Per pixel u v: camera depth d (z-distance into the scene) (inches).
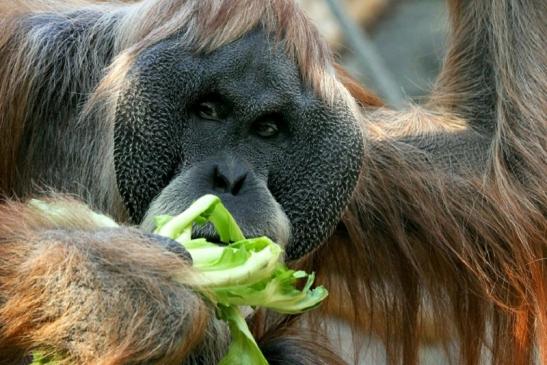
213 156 190.7
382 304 258.4
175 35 195.8
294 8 200.4
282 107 193.2
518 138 246.4
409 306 256.2
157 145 191.3
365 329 262.7
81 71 221.0
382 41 561.0
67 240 167.0
